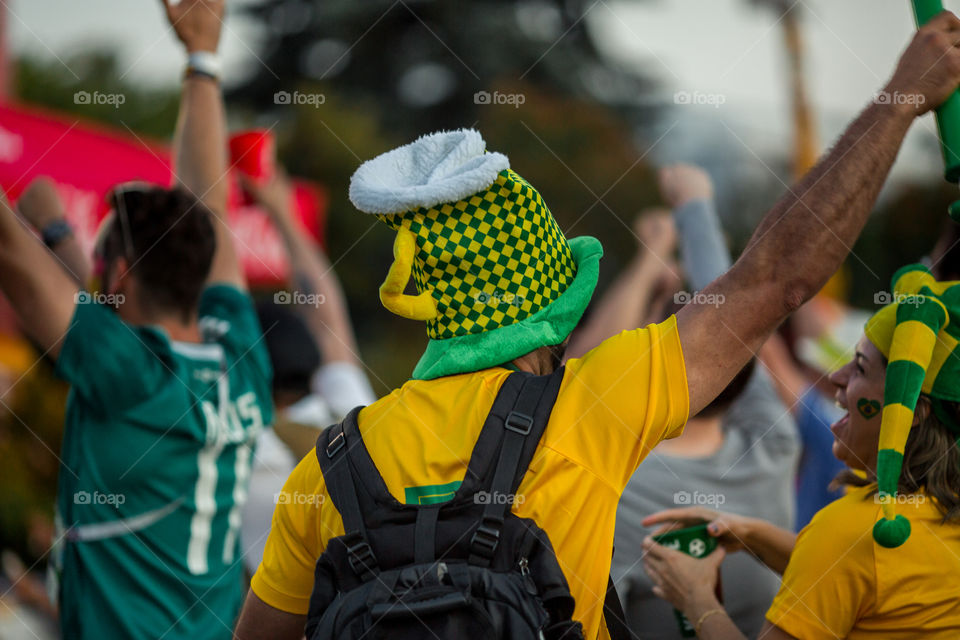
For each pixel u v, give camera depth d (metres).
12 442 9.02
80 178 7.66
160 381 3.17
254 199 5.75
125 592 3.07
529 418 2.14
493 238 2.30
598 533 2.11
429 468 2.16
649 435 2.13
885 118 2.29
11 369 9.19
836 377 2.88
